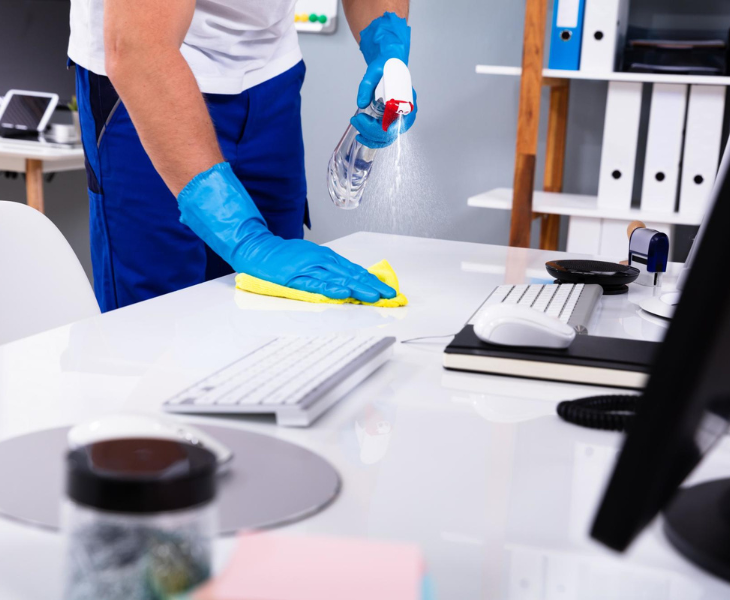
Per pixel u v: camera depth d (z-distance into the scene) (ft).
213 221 3.75
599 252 8.34
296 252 3.69
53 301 3.51
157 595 0.95
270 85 5.12
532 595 1.34
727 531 1.51
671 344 1.09
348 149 4.50
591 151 9.46
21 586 1.30
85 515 0.96
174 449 1.16
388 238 5.37
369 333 3.07
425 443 1.99
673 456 1.12
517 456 1.93
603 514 1.14
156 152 3.74
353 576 0.95
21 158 9.20
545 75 7.95
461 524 1.58
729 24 8.79
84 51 4.66
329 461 1.85
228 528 1.47
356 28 5.10
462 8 9.65
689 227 9.12
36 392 2.24
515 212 8.17
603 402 2.23
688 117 7.89
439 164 10.10
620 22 8.14
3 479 1.63
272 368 2.36
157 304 3.44
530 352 2.60
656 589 1.37
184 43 4.73
